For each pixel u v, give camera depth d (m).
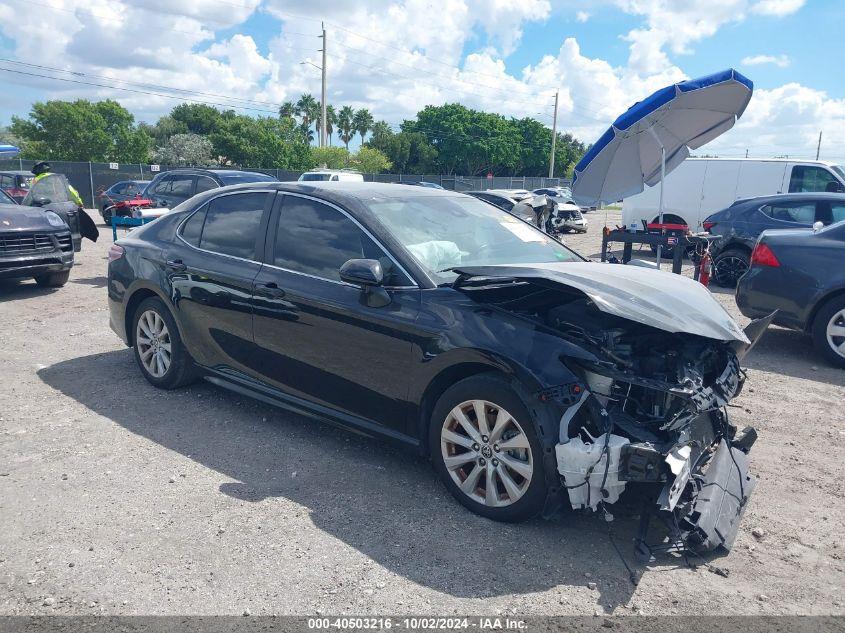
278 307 4.07
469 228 4.23
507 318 3.27
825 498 3.63
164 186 12.44
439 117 96.38
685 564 2.96
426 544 3.07
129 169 36.19
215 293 4.46
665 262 14.15
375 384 3.67
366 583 2.77
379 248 3.77
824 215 10.25
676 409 3.14
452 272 3.72
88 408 4.71
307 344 3.96
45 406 4.74
